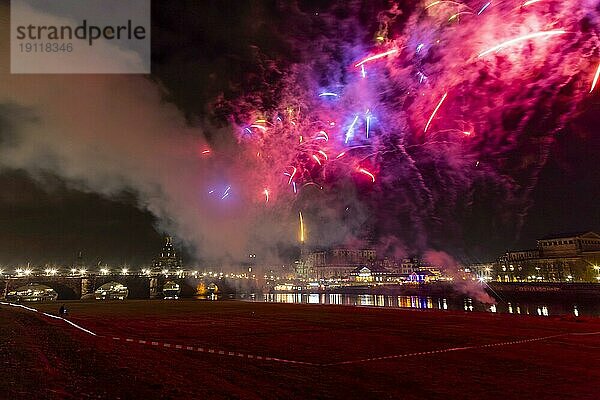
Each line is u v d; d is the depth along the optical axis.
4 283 106.62
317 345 18.36
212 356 15.25
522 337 20.73
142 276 124.88
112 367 11.82
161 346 17.27
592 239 118.06
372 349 17.34
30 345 14.64
